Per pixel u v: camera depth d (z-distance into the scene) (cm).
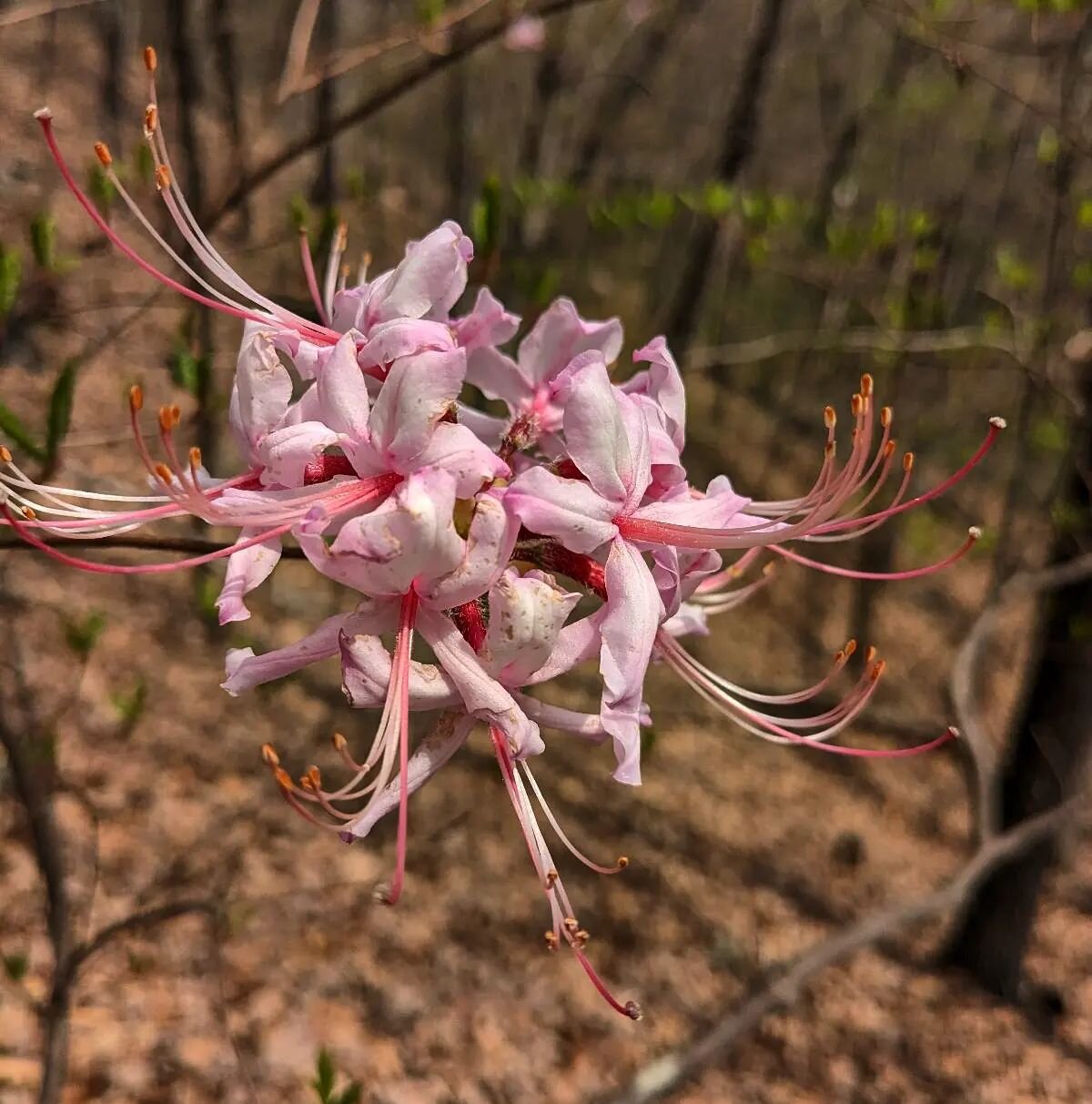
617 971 574
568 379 194
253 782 589
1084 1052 595
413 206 1051
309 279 206
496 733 180
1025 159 1102
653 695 784
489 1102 483
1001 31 696
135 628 633
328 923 539
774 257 700
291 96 304
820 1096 531
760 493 1077
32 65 1024
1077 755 547
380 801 161
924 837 764
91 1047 433
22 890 471
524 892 604
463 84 798
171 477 158
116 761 555
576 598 170
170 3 564
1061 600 532
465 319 207
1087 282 575
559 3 294
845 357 1099
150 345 624
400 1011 510
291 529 164
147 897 485
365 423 169
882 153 1248
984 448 189
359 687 165
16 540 196
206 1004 472
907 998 606
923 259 686
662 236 1084
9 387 554
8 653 380
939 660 983
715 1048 287
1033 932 673
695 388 1221
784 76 1310
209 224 286
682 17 946
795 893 666
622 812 686
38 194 557
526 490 168
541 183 578
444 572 164
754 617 940
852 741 826
